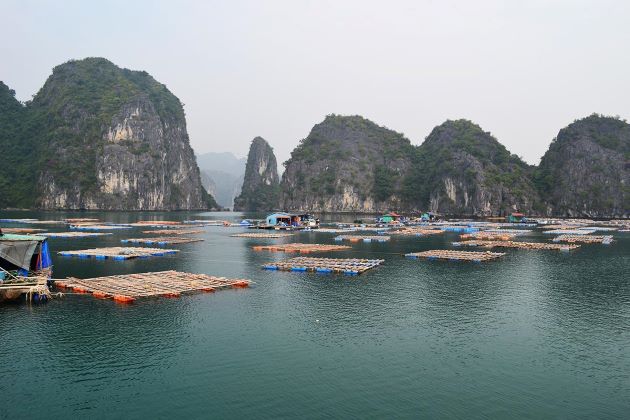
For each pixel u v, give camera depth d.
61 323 22.81
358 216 176.25
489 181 182.88
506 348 20.31
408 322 23.75
